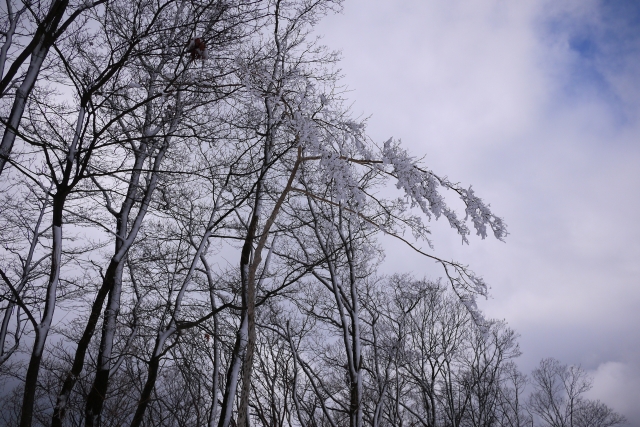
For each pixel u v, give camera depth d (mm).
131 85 6297
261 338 10625
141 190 9898
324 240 12781
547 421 28953
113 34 6891
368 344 14125
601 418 28516
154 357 7887
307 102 5340
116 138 6793
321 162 4984
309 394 12414
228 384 8141
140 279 10422
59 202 6219
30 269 10789
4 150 5988
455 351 20406
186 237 10336
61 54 6109
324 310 13656
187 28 6652
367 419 14812
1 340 10695
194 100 6934
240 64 5957
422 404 19734
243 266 8656
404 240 5984
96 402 8242
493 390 22078
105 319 8977
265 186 9117
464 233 5191
